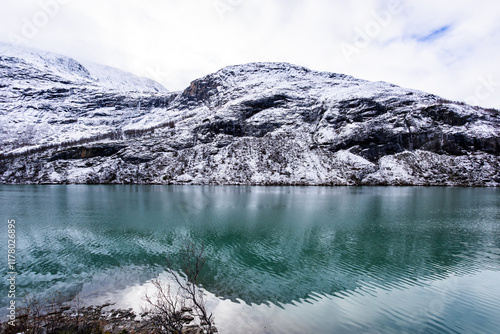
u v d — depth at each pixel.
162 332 13.16
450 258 26.75
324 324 14.91
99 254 27.02
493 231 37.47
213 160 133.88
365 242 31.98
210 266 24.09
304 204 61.41
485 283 20.97
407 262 25.59
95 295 17.97
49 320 14.32
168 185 114.88
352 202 64.75
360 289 19.77
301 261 25.64
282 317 15.52
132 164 134.38
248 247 29.70
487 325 15.13
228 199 69.62
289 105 185.75
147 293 18.30
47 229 37.16
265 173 123.31
